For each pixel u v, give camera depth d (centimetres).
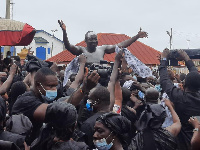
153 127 362
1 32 1094
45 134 289
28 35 1111
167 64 495
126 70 578
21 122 291
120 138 299
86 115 412
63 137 281
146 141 357
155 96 479
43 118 306
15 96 465
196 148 285
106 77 516
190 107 435
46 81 332
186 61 500
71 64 522
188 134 431
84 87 333
